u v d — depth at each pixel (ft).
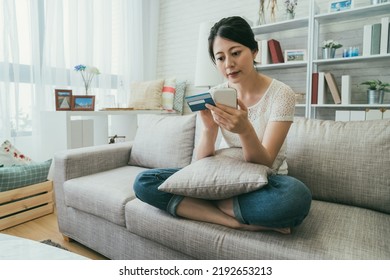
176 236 3.37
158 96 10.78
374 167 3.62
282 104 3.48
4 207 5.62
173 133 5.64
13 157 6.47
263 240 2.87
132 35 11.50
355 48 7.99
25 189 6.02
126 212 3.92
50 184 6.55
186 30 12.07
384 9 7.60
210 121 3.69
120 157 6.07
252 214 2.90
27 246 2.64
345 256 2.55
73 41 9.12
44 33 8.33
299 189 2.89
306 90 8.72
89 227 4.67
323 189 3.95
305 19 8.32
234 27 3.39
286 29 9.48
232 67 3.45
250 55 3.50
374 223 3.19
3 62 7.35
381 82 7.88
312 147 4.07
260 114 3.69
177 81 11.71
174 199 3.40
